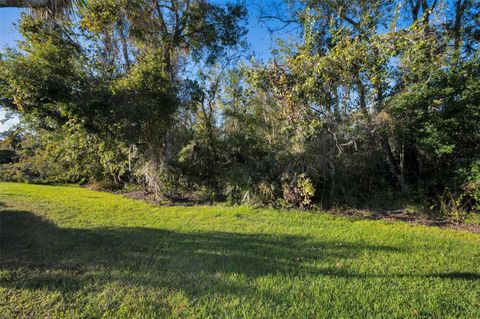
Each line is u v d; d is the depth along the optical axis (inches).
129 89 285.0
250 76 304.3
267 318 98.7
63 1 126.7
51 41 253.3
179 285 121.3
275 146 344.8
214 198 364.2
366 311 103.9
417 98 257.3
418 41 237.0
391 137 304.2
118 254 159.2
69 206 306.8
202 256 158.2
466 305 109.5
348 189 323.6
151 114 301.0
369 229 227.5
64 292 113.4
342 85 267.7
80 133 292.7
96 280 124.6
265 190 324.5
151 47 374.6
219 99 422.3
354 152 314.8
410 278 132.6
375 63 249.3
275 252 167.2
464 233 220.1
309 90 263.7
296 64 269.7
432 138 261.7
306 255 162.6
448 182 275.0
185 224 238.1
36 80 230.8
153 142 358.9
